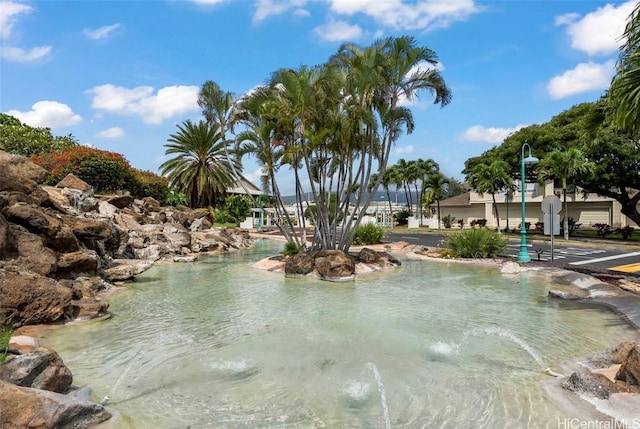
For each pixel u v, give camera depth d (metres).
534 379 5.41
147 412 4.60
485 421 4.31
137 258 18.89
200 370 5.87
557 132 32.62
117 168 30.19
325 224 16.95
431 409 4.61
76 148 30.72
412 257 21.03
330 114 16.70
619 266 15.52
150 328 8.14
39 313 8.01
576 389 4.90
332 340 7.23
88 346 6.98
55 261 10.48
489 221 47.78
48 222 11.33
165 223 26.25
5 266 8.81
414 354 6.47
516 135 38.06
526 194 44.28
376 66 14.81
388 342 7.09
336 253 15.03
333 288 12.59
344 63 16.22
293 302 10.56
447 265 17.86
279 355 6.47
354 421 4.36
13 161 13.57
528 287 12.43
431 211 58.88
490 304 10.12
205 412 4.60
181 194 39.91
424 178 57.81
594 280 12.03
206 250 24.12
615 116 7.79
